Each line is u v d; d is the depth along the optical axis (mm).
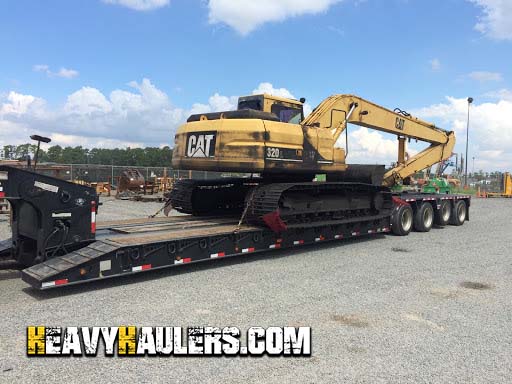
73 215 6777
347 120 11570
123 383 3775
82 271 6117
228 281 7059
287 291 6539
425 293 6609
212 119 9266
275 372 4012
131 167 32625
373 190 11312
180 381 3826
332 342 4699
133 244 6656
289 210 8922
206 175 30766
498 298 6430
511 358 4402
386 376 3965
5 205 15234
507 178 37312
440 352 4508
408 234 12734
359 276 7551
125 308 5637
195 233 7754
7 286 6562
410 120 14195
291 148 9086
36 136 7031
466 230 13898
